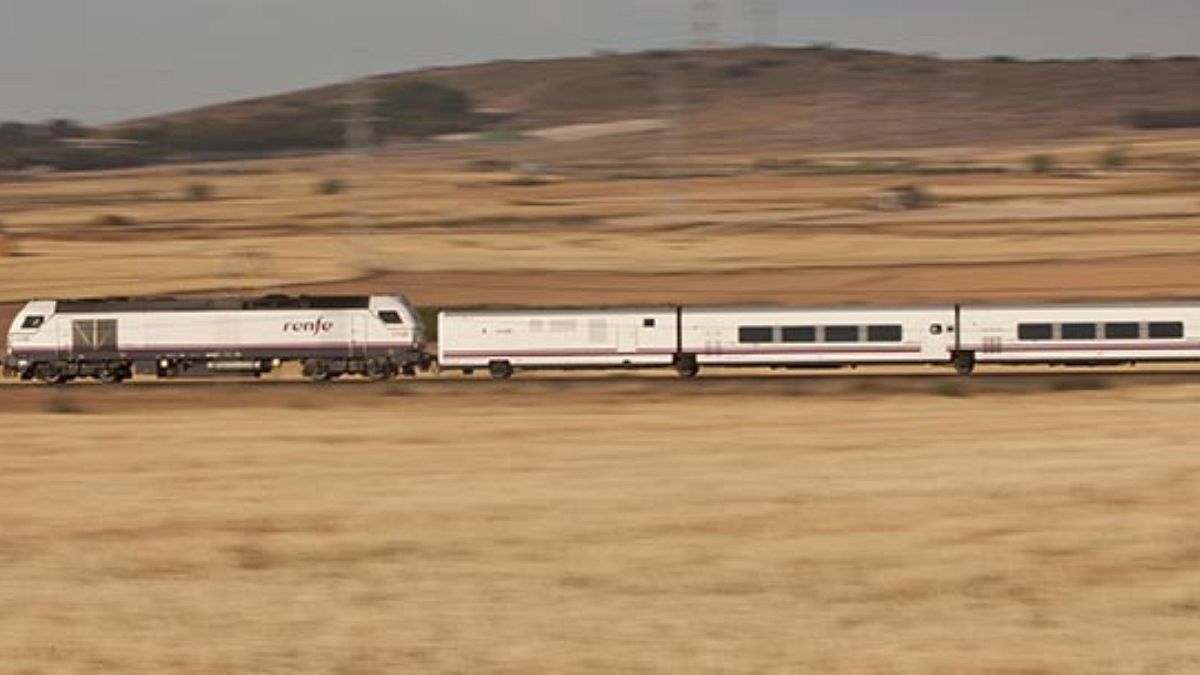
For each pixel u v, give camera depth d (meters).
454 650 115.12
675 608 126.19
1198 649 113.94
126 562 145.38
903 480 180.00
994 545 146.38
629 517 161.25
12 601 130.38
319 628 121.56
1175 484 174.88
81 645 117.25
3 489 185.25
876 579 134.50
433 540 152.12
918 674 108.38
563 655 113.62
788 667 110.19
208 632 120.62
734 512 162.88
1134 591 130.12
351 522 161.25
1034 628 119.81
